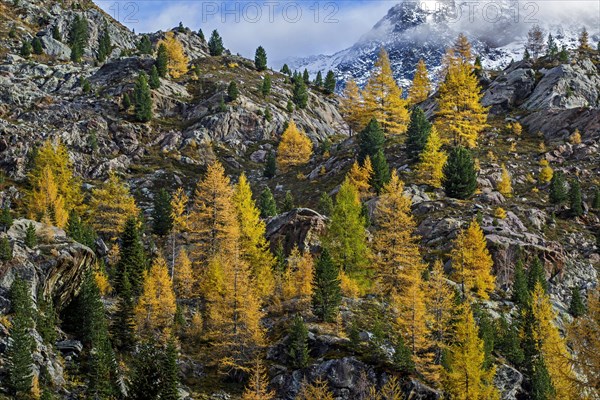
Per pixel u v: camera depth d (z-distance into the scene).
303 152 125.31
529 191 90.25
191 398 49.03
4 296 47.66
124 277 62.56
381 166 90.31
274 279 65.69
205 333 58.44
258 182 118.88
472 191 85.44
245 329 54.66
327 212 83.44
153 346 51.47
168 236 82.88
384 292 63.91
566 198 86.25
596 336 26.03
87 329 51.97
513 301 67.38
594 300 26.59
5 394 40.69
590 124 105.94
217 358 54.78
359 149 110.88
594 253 77.25
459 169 85.88
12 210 90.69
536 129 111.12
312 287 60.09
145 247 80.38
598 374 25.67
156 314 57.47
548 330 57.09
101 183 109.62
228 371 53.56
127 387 48.56
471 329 48.38
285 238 73.25
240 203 74.06
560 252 74.75
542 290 60.91
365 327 56.81
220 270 62.97
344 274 64.25
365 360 50.62
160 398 39.44
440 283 54.38
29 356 42.22
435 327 53.50
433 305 53.91
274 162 121.38
